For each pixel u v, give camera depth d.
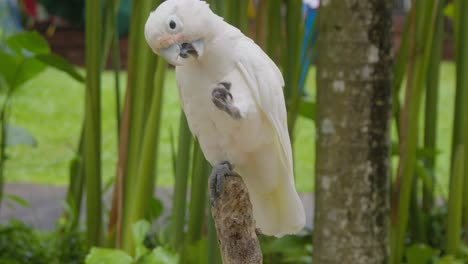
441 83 14.73
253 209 2.89
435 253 4.67
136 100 4.34
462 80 4.80
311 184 9.27
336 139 4.09
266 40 4.82
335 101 4.07
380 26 4.01
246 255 2.71
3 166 5.67
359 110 4.05
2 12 12.49
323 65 4.10
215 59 2.48
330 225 4.17
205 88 2.53
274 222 2.88
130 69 4.33
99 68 4.61
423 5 4.43
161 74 4.30
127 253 4.34
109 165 10.12
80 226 5.93
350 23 3.99
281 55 4.86
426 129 5.52
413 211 5.26
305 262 4.98
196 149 4.25
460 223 4.95
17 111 12.67
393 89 4.58
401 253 4.73
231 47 2.49
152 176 4.51
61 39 15.75
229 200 2.70
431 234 5.56
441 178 9.32
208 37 2.42
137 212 4.39
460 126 4.81
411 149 4.59
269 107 2.55
